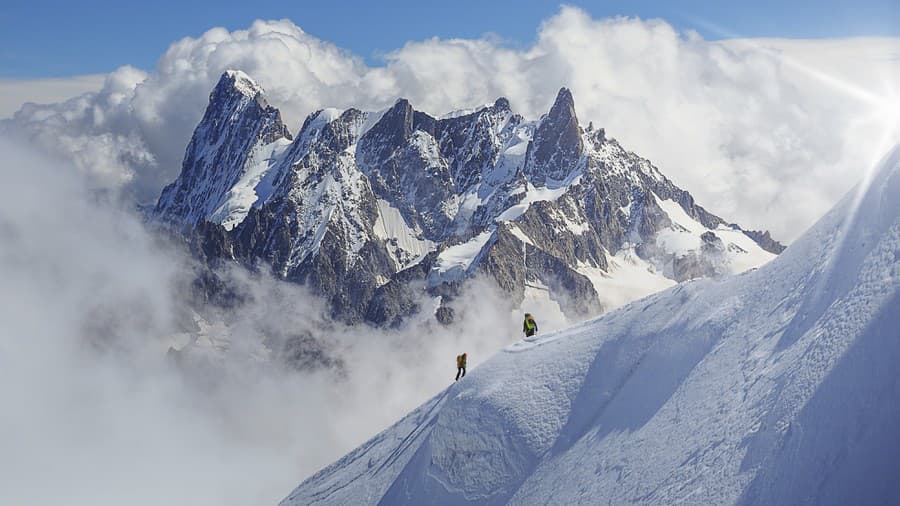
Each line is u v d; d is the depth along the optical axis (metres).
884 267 27.91
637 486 31.97
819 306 30.91
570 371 46.84
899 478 20.94
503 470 44.50
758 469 25.89
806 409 25.72
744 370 32.66
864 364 24.75
